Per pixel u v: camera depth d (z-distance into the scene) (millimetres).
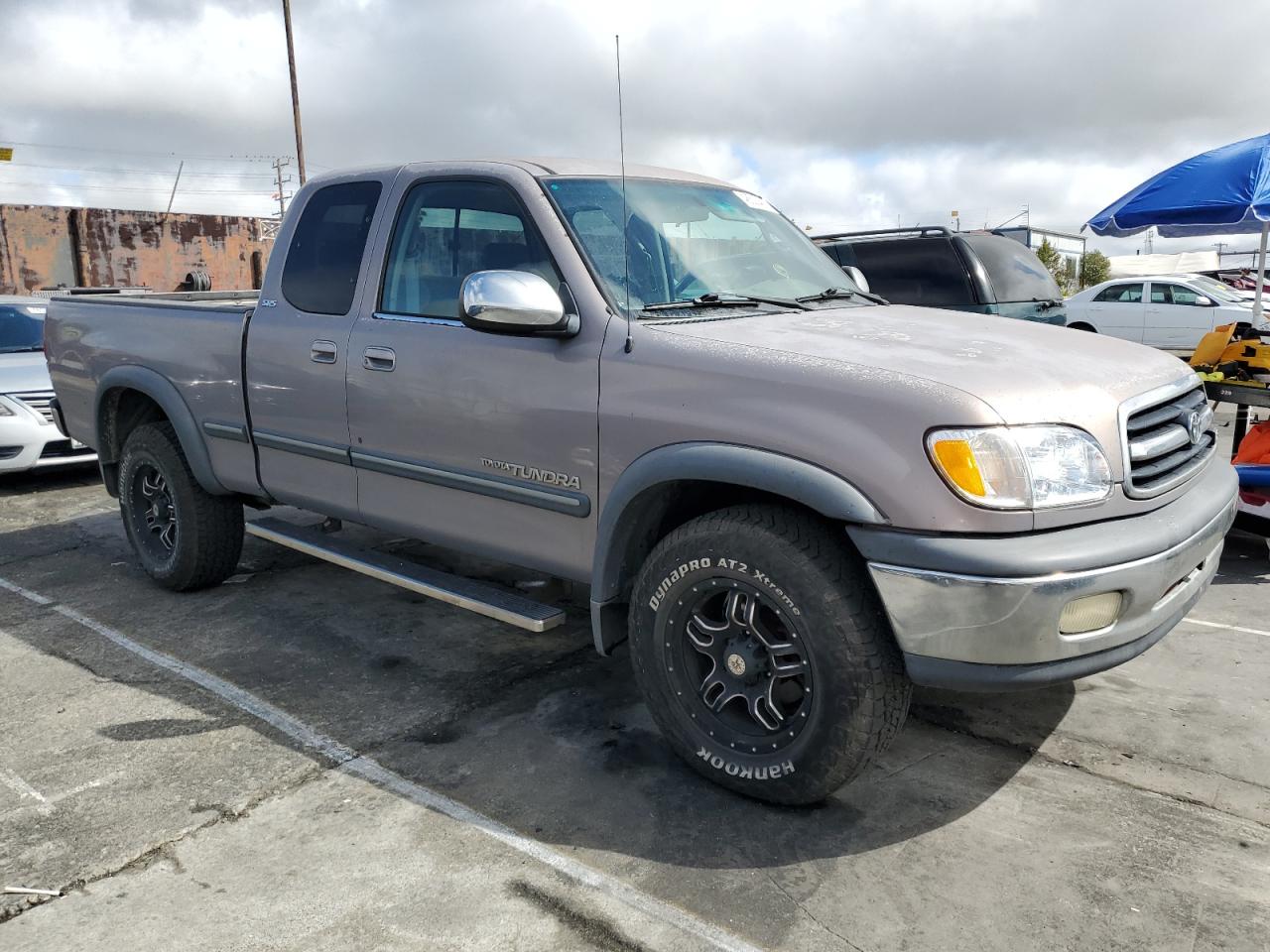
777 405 2607
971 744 3230
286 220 4137
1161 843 2654
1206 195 6797
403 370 3494
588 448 3008
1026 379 2576
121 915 2393
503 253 3318
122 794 2959
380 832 2738
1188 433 2898
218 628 4367
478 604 3350
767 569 2627
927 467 2396
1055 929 2309
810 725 2650
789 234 4059
